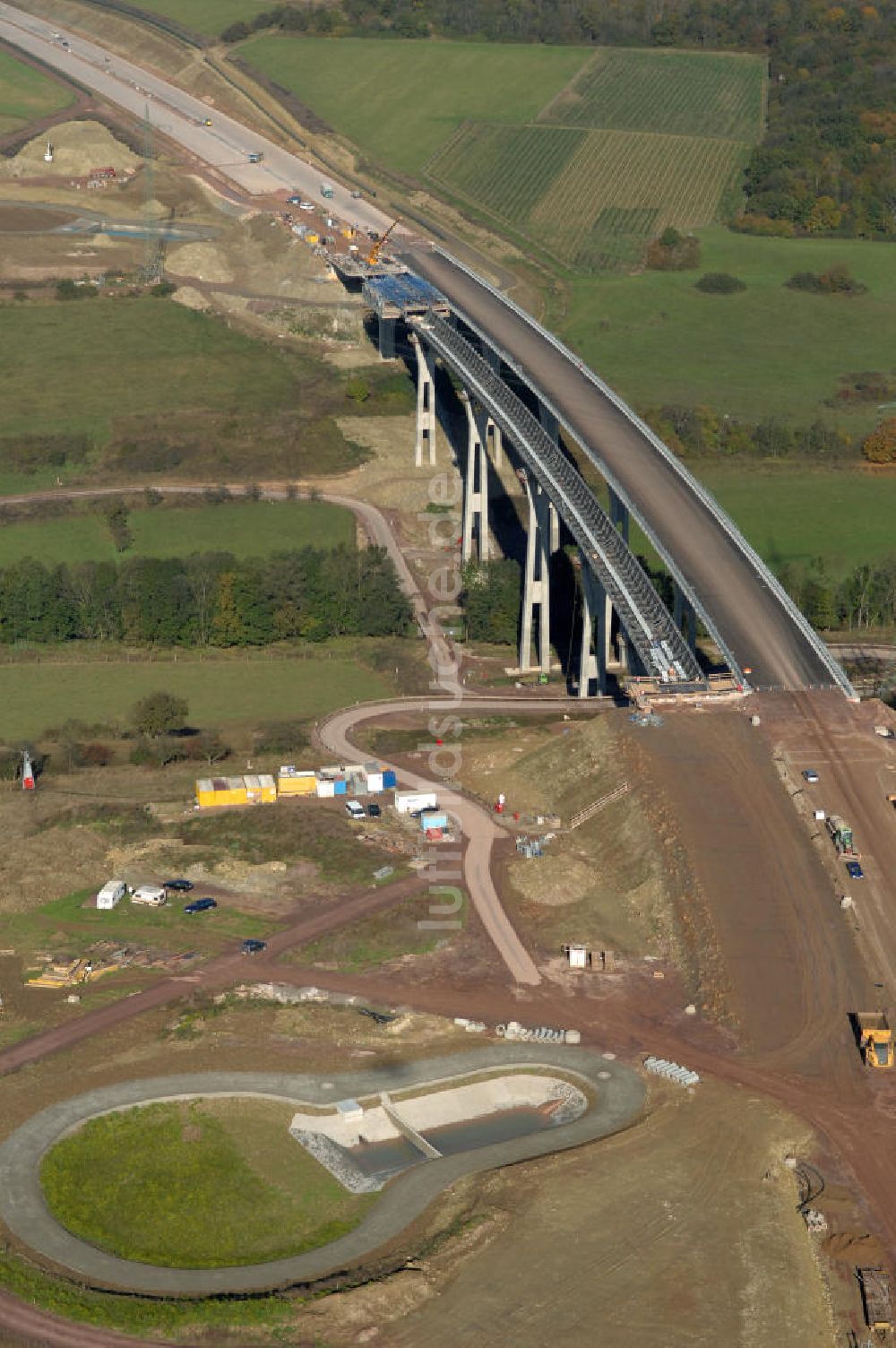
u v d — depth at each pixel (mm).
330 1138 197750
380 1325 168250
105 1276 176375
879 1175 189375
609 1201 184125
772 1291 172375
